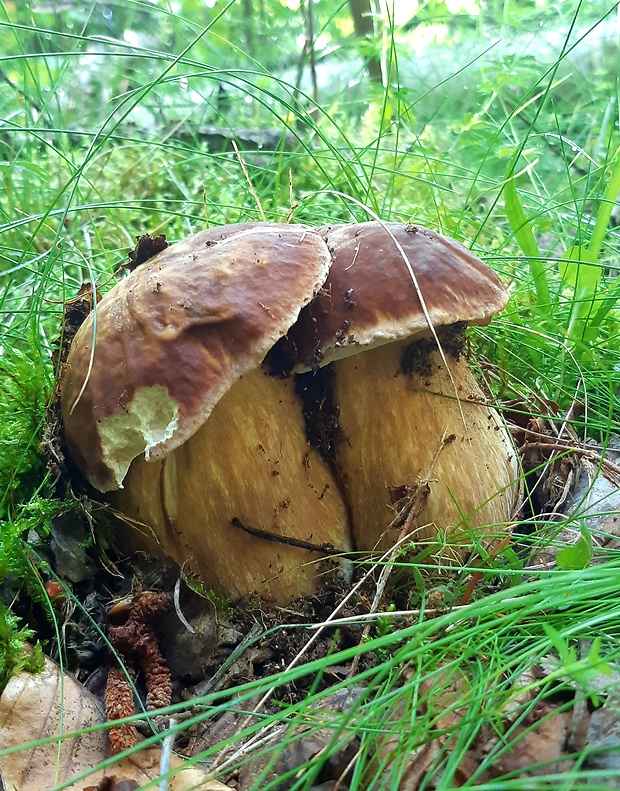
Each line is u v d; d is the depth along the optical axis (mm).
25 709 150
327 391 201
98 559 193
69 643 177
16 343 276
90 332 177
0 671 155
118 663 168
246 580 188
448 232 323
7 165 346
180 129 492
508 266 307
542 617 144
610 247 304
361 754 120
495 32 550
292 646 179
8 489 198
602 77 534
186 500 185
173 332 162
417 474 193
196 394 160
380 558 193
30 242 254
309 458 196
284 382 196
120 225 357
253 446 186
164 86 484
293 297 169
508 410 235
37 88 381
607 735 122
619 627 144
